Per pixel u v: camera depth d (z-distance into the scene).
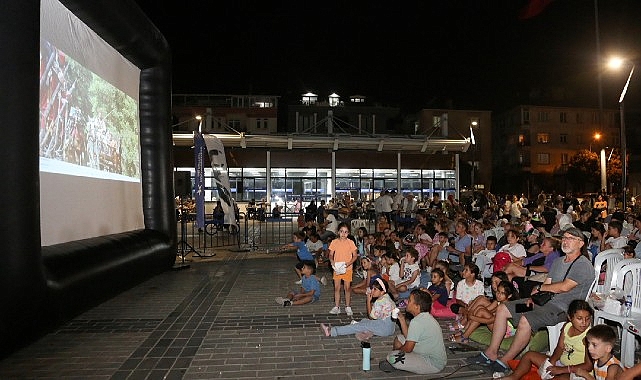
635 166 42.78
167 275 10.95
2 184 5.18
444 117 26.91
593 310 4.59
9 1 5.27
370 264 8.17
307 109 48.91
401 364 4.83
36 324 5.66
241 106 48.94
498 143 54.72
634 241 8.73
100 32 8.57
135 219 10.45
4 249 5.18
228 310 7.62
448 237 10.62
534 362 4.61
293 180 28.62
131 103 10.50
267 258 13.67
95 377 4.86
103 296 7.59
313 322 6.89
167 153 11.40
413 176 29.30
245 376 4.83
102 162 8.80
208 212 26.19
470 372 4.90
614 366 3.80
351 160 28.41
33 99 5.55
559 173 48.75
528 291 6.80
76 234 7.68
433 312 6.93
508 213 19.77
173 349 5.69
